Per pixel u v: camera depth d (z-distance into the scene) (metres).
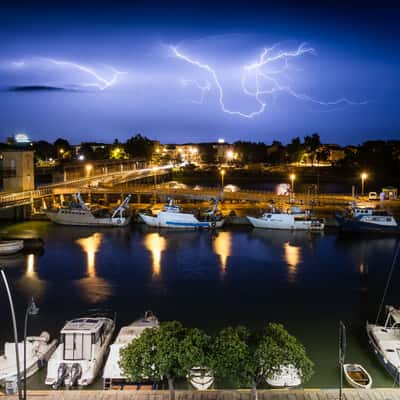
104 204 115.00
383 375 31.27
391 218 81.94
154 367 22.72
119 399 25.50
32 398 25.67
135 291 50.31
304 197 110.44
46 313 43.25
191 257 66.00
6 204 90.88
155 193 113.44
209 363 22.02
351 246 73.25
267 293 49.84
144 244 74.94
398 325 37.34
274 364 21.69
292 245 73.94
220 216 90.00
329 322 41.41
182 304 46.22
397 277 56.16
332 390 26.16
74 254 68.00
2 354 32.88
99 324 32.12
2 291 50.16
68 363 29.33
